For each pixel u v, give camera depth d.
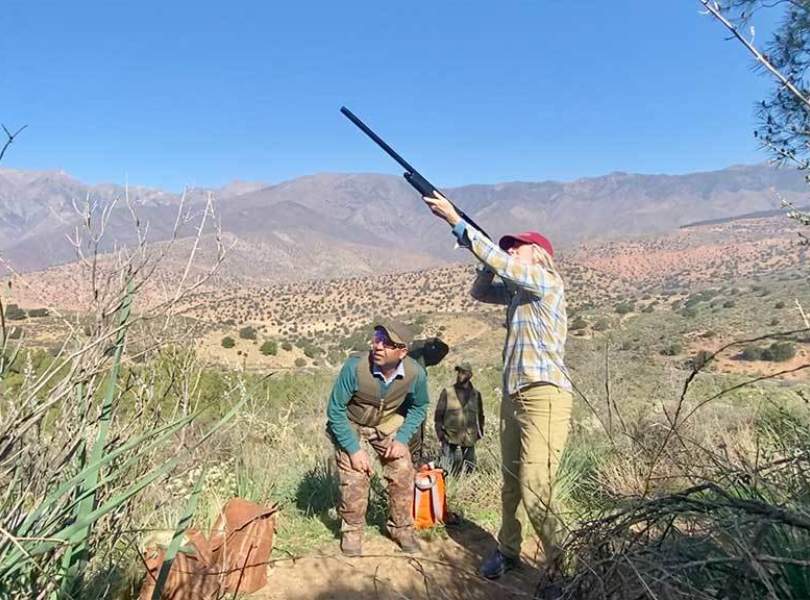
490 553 4.28
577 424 6.10
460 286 128.38
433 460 6.08
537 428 3.55
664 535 2.38
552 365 3.56
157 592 2.15
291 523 4.72
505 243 3.89
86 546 2.35
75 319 2.24
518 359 3.64
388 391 4.20
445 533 4.61
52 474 2.30
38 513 2.09
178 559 3.17
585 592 2.51
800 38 3.86
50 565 2.24
